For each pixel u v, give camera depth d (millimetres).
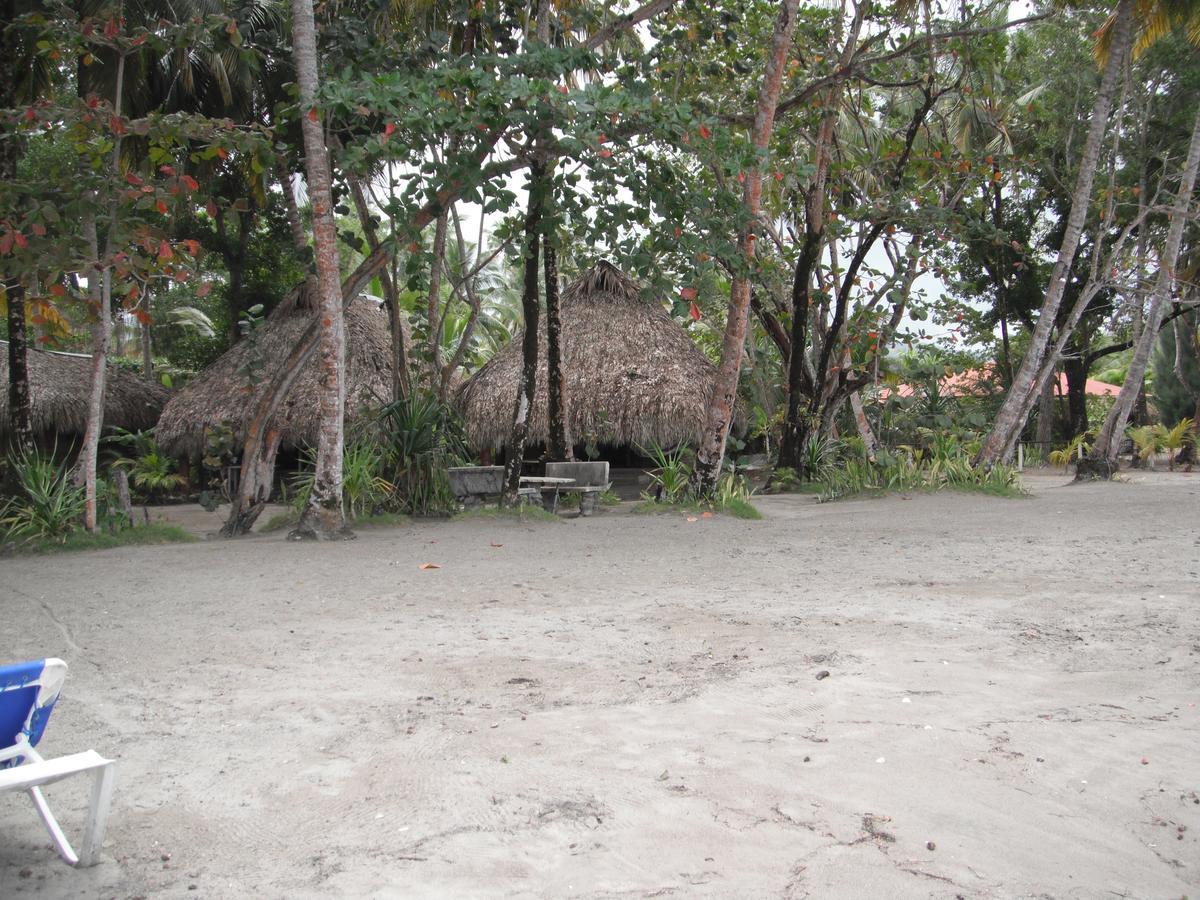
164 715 4562
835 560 8898
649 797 3551
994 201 25922
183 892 2920
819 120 16594
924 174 17297
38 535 10750
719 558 9156
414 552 9797
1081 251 26859
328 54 12102
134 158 16219
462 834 3279
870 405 21875
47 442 19906
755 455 20391
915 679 4988
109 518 11641
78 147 10375
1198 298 24438
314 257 13047
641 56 12766
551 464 14750
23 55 13422
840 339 19172
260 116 18453
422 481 12781
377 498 12398
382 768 3857
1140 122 23062
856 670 5156
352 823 3383
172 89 16453
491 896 2883
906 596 7105
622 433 16734
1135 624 6062
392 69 11898
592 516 13352
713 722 4348
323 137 11477
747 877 2990
